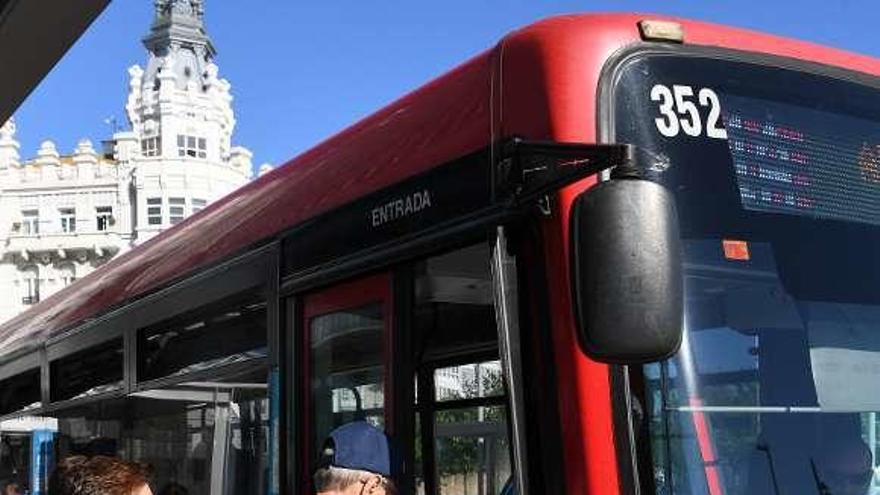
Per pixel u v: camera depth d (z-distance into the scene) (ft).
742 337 8.91
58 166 261.03
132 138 261.24
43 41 25.91
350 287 12.34
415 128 11.40
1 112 32.50
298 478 12.95
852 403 9.33
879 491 9.23
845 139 10.14
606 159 7.93
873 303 9.71
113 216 259.19
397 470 10.80
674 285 7.38
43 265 260.01
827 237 9.68
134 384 19.21
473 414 11.51
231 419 15.16
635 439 8.26
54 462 24.31
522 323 9.09
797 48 10.29
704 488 8.41
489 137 9.84
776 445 8.82
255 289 14.58
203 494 15.89
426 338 11.52
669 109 9.21
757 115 9.66
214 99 277.44
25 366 27.30
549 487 8.61
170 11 289.74
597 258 7.40
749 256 9.14
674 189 8.97
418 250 10.75
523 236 9.24
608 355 7.35
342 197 12.50
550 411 8.68
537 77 9.35
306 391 13.07
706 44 9.67
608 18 9.46
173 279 17.69
